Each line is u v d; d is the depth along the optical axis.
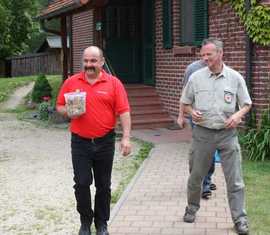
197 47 13.19
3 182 8.88
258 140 10.12
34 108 20.64
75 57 20.94
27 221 6.70
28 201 7.64
